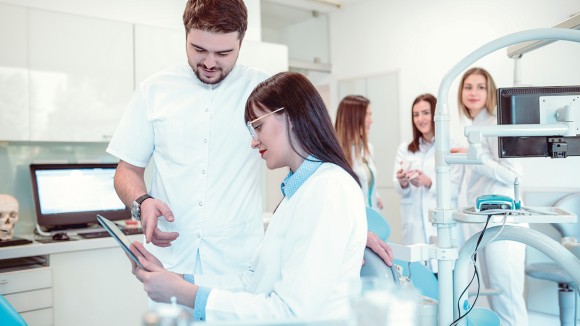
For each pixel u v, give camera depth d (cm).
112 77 305
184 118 157
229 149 159
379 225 203
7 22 269
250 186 162
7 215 268
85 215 310
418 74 477
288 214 104
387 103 508
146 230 131
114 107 306
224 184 158
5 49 269
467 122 430
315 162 106
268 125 107
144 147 162
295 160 109
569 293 294
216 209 157
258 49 369
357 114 355
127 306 290
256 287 110
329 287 93
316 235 94
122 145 159
